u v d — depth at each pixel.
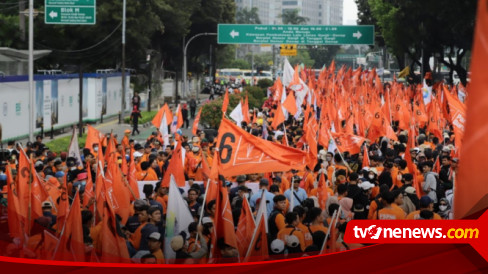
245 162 11.40
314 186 14.40
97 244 9.44
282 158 11.41
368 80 55.25
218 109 39.28
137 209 9.92
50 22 35.28
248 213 8.94
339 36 69.19
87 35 56.75
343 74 56.34
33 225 9.48
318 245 8.81
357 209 11.30
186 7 72.94
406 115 26.84
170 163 13.53
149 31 59.94
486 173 2.55
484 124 2.53
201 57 110.06
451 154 17.55
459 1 45.28
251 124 27.98
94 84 49.38
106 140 20.31
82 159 20.25
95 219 11.02
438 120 24.95
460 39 50.12
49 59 58.16
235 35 70.12
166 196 12.98
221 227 8.29
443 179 15.21
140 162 17.33
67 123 44.34
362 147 20.09
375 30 74.44
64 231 8.45
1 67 44.97
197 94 83.44
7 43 48.84
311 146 14.55
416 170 14.81
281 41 69.75
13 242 8.37
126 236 9.67
